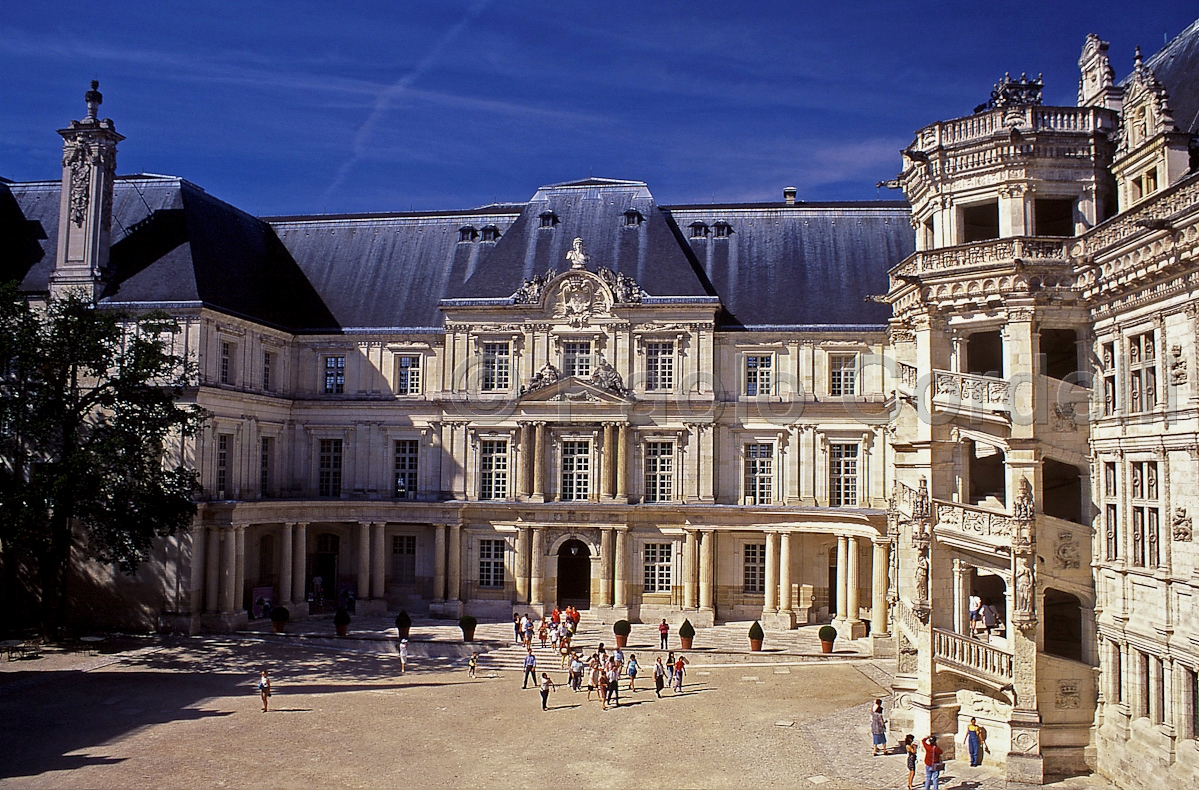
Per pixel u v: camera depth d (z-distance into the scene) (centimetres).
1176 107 3269
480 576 5681
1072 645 3588
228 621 5066
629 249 5841
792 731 3503
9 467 4953
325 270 6234
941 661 3272
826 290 5656
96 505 4456
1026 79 3669
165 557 5016
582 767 3098
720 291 5766
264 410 5622
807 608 5394
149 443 4641
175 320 4806
